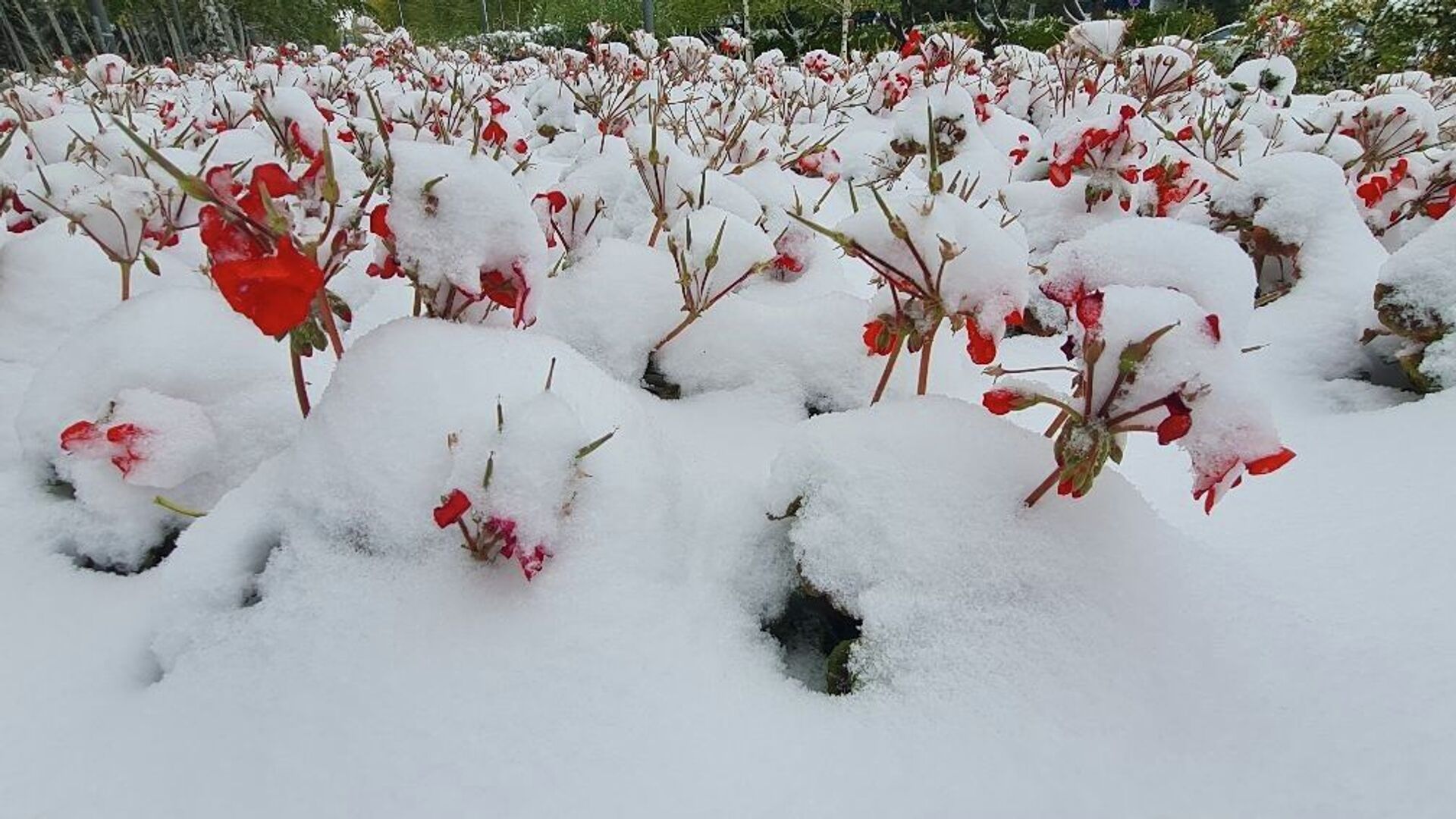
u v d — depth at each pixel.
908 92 4.96
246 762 0.91
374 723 0.92
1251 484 1.45
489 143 2.63
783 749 0.91
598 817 0.83
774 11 12.05
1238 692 0.94
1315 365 1.90
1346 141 3.34
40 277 1.92
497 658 0.97
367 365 1.17
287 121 2.12
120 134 2.15
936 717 0.93
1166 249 1.02
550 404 1.08
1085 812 0.83
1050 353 2.10
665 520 1.18
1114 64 4.89
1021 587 1.01
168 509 1.27
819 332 1.77
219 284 0.81
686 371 1.75
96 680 1.04
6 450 1.48
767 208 2.57
